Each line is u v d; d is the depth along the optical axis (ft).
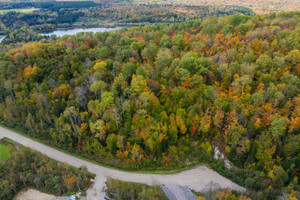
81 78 453.17
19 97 446.60
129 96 401.29
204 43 514.68
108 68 490.49
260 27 536.83
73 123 383.04
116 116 363.56
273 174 290.15
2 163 340.39
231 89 379.96
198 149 351.05
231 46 479.82
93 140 363.15
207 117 346.74
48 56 565.94
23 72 496.64
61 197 310.65
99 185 319.88
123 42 586.45
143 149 351.05
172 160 343.05
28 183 335.06
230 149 329.93
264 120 324.19
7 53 549.95
